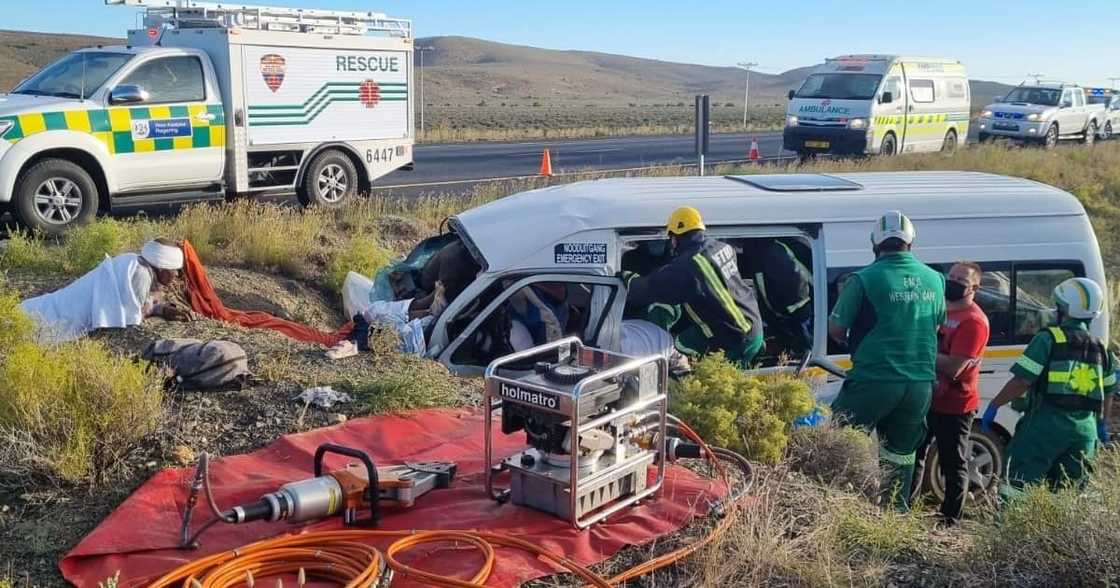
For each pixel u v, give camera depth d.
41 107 11.82
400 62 15.75
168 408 5.71
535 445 4.52
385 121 15.68
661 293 6.64
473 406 6.23
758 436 5.96
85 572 4.11
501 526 4.45
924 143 27.42
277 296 10.31
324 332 8.50
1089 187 21.75
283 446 5.38
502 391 4.54
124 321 7.47
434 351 7.22
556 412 4.34
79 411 5.21
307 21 14.47
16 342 6.52
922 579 4.52
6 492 4.85
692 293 6.57
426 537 4.20
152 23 14.44
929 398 6.10
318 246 12.23
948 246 7.28
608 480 4.56
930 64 27.28
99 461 5.13
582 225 7.05
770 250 7.26
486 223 7.41
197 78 13.34
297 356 6.96
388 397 6.10
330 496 4.35
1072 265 7.42
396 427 5.67
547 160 21.20
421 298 7.92
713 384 6.12
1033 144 33.25
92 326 7.46
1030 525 4.69
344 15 14.89
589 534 4.48
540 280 7.00
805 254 7.29
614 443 4.60
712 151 32.03
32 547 4.39
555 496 4.52
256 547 4.05
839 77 25.98
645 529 4.59
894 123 25.92
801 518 5.00
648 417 4.84
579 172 21.55
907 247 6.16
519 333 7.00
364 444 5.46
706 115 13.31
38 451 5.04
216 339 7.32
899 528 4.97
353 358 7.02
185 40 13.86
